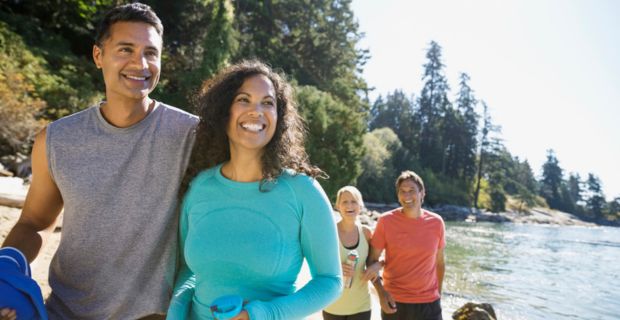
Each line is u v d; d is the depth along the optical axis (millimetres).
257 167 1769
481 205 65562
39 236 1976
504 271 14445
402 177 3979
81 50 23875
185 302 1789
